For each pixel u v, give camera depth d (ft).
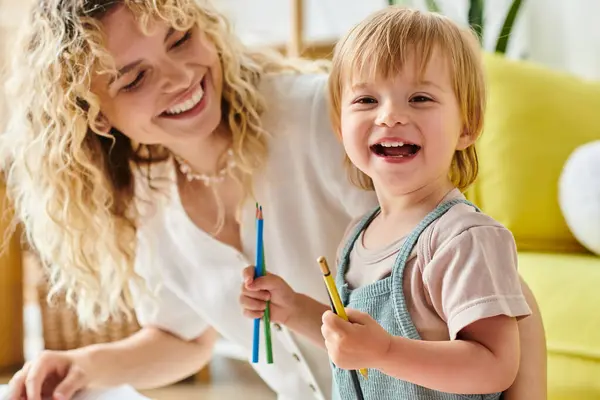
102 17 3.46
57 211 3.96
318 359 3.94
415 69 2.82
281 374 4.17
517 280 2.65
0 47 5.89
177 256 4.15
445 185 2.99
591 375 3.75
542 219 5.24
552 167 5.27
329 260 3.90
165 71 3.51
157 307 4.28
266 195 3.89
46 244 4.11
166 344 4.29
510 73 5.49
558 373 3.84
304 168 3.82
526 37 8.16
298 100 3.83
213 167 3.93
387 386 2.88
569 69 7.78
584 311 4.00
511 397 3.03
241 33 8.25
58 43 3.55
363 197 3.67
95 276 4.13
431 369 2.49
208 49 3.62
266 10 9.11
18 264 7.61
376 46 2.88
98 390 3.78
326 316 2.51
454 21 3.07
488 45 8.25
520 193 5.26
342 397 3.08
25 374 3.75
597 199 4.89
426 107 2.82
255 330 3.33
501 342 2.56
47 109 3.69
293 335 3.87
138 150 4.04
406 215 2.99
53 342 7.29
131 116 3.60
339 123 3.24
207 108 3.63
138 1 3.40
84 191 3.96
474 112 3.01
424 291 2.76
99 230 4.03
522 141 5.32
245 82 3.82
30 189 4.01
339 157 3.70
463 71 2.92
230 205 3.99
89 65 3.50
